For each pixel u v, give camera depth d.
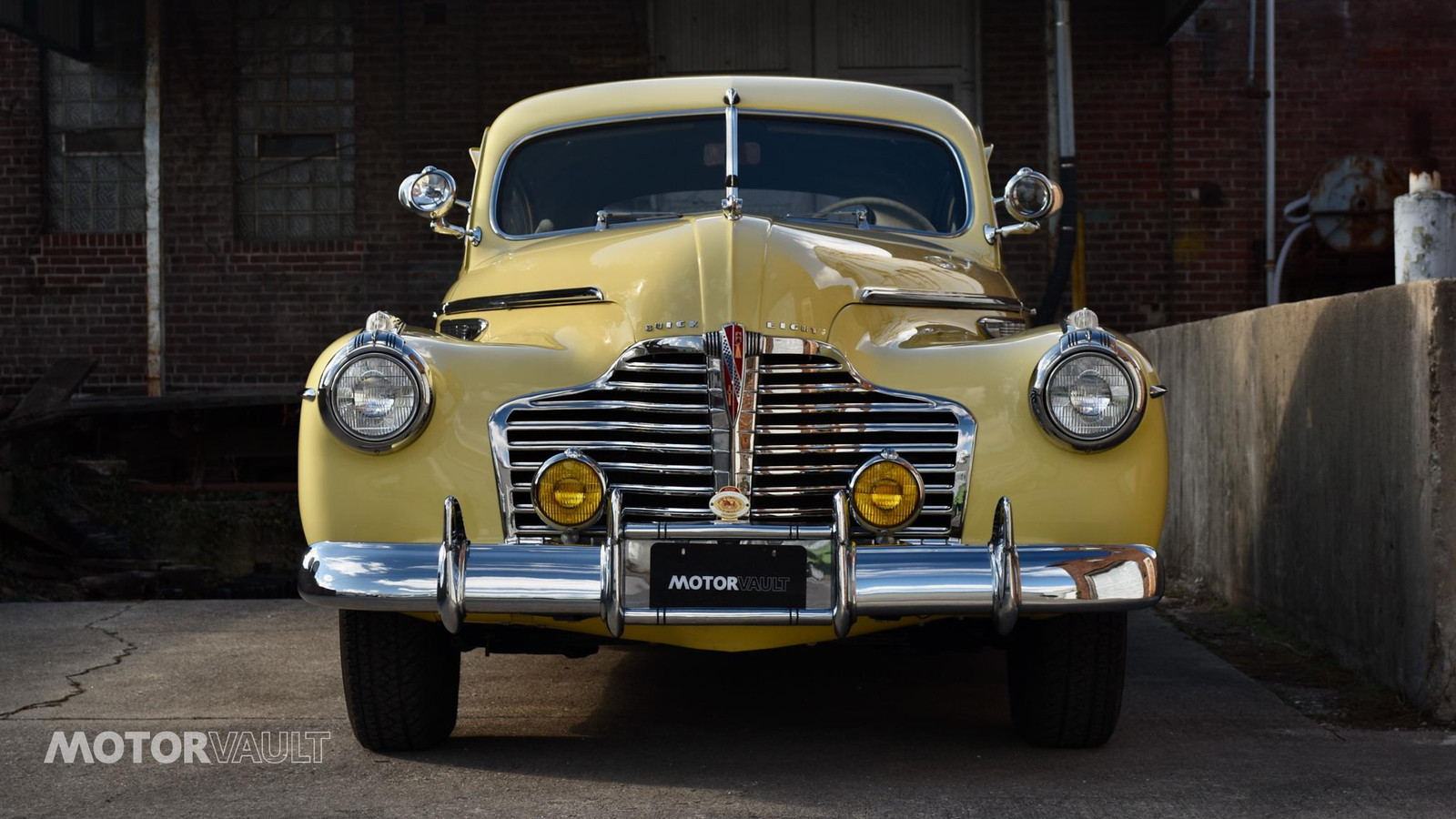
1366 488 4.16
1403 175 10.73
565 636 3.46
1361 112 10.86
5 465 8.16
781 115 4.51
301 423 3.27
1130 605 3.03
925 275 3.83
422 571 3.03
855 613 3.00
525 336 3.62
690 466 3.11
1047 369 3.13
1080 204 10.93
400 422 3.13
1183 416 6.42
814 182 4.38
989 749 3.56
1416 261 4.68
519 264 4.04
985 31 10.91
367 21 11.08
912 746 3.60
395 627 3.37
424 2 11.05
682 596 3.02
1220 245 10.84
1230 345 5.64
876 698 4.21
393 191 11.09
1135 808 3.01
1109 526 3.12
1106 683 3.38
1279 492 5.02
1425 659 3.75
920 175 4.49
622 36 11.03
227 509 9.17
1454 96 10.83
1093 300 10.95
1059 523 3.12
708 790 3.19
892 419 3.18
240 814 3.02
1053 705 3.43
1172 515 6.61
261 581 7.91
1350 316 4.27
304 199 11.23
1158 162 10.90
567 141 4.54
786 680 4.48
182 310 11.16
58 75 11.20
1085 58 10.89
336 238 11.19
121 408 8.76
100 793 3.19
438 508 3.14
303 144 11.20
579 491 3.07
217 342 11.16
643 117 4.53
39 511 8.46
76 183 11.22
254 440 9.23
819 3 11.12
